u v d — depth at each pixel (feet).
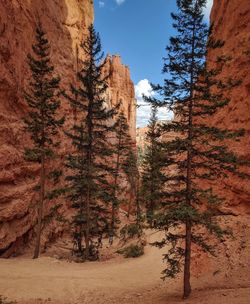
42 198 82.33
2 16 89.51
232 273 48.19
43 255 89.10
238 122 63.93
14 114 95.14
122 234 118.73
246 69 64.03
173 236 46.16
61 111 136.36
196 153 45.78
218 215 63.72
